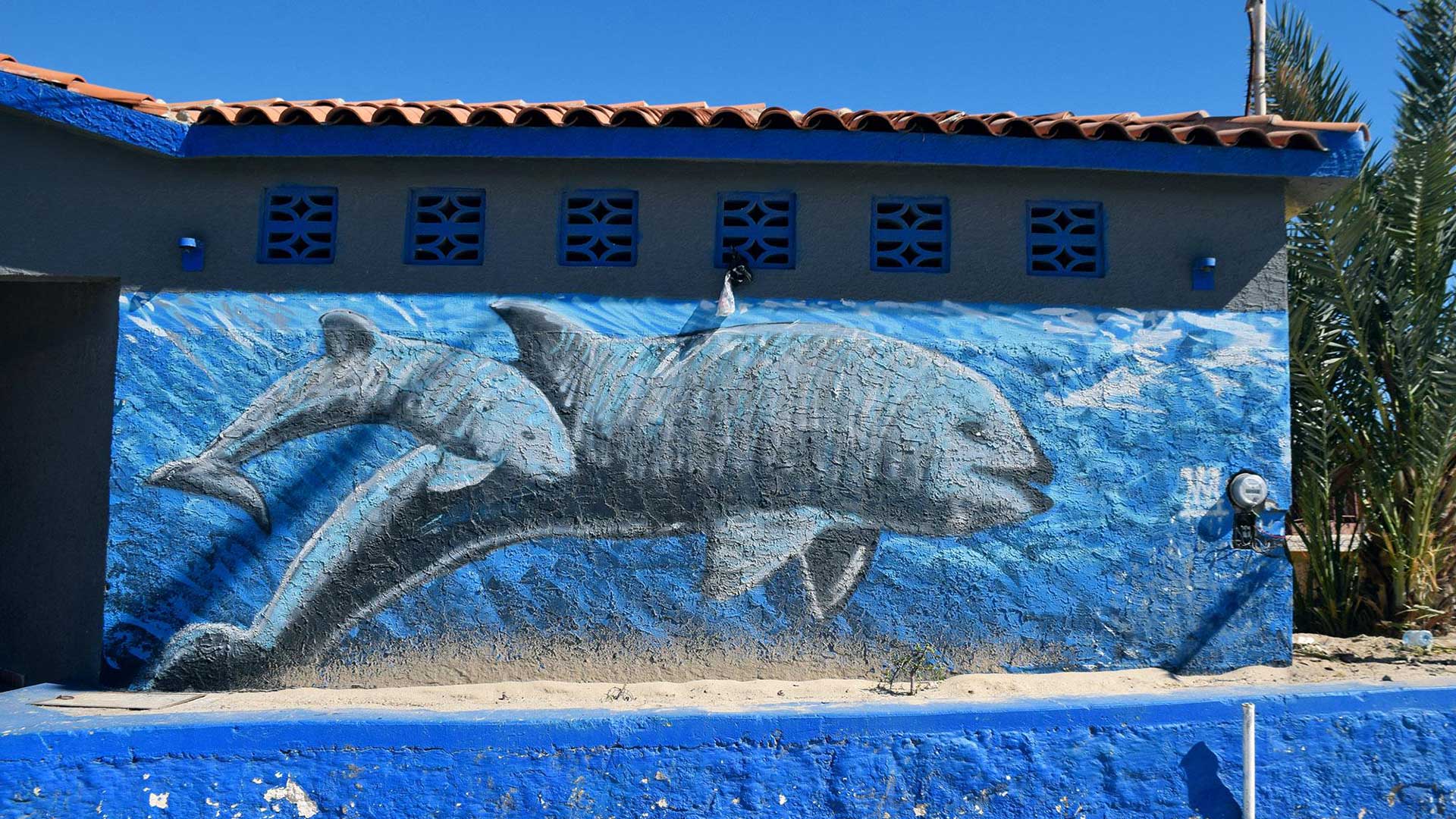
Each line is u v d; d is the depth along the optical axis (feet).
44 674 19.60
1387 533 22.41
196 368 18.89
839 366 19.13
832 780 16.57
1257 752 17.15
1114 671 19.04
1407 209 22.12
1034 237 19.57
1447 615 22.20
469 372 18.97
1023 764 16.78
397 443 18.88
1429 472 21.39
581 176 19.33
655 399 18.99
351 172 19.29
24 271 18.66
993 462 19.12
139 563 18.66
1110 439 19.26
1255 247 19.63
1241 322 19.51
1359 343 22.56
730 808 16.47
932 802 16.66
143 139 18.34
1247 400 19.43
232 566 18.70
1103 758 16.90
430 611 18.75
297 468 18.84
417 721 16.35
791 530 18.92
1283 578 19.38
